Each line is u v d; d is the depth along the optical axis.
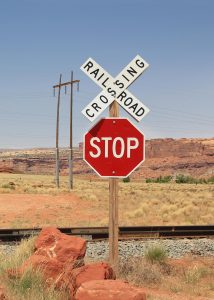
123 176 9.33
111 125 9.32
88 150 9.34
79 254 8.75
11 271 8.02
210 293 10.32
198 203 39.84
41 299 7.14
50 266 8.07
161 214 30.86
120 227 18.39
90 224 23.33
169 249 15.54
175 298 9.52
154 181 150.75
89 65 9.30
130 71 9.29
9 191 46.03
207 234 18.91
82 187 72.62
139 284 10.60
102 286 6.53
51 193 47.16
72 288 7.57
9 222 25.45
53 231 9.14
